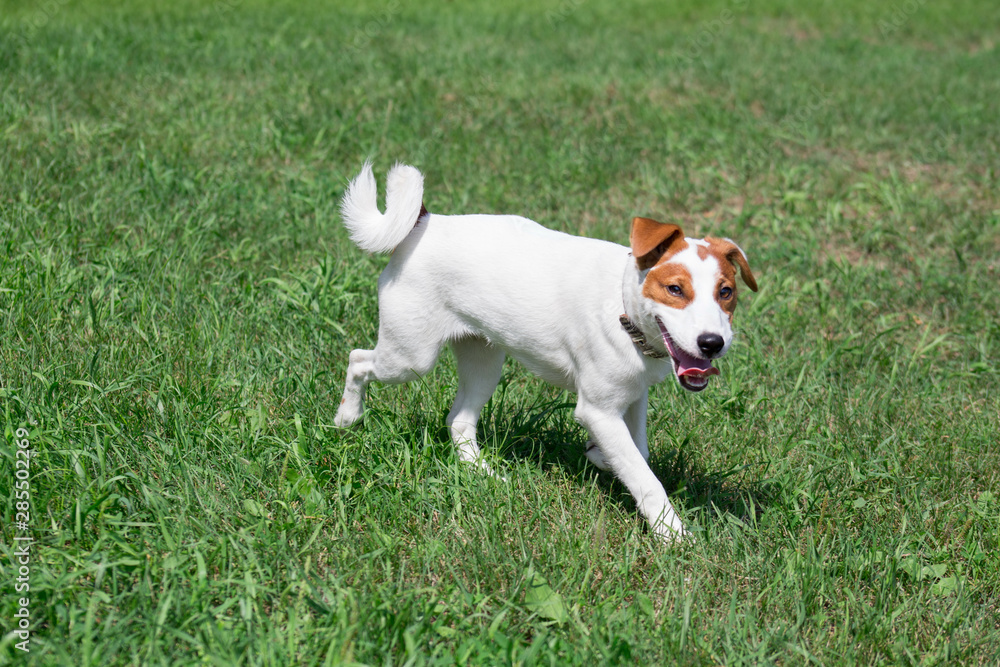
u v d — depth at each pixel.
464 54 11.14
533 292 3.76
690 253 3.35
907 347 5.67
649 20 14.61
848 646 3.26
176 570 3.18
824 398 5.00
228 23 11.88
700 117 9.37
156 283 5.33
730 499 4.19
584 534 3.70
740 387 5.01
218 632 2.91
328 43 11.21
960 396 5.11
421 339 3.97
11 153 6.87
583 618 3.26
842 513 4.09
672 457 4.38
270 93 9.02
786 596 3.45
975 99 10.65
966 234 7.09
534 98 9.57
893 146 9.02
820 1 16.75
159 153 7.24
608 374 3.62
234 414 4.19
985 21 15.64
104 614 3.08
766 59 12.03
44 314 4.79
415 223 3.89
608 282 3.60
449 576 3.44
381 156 7.83
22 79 8.65
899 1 17.00
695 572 3.53
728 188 7.87
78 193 6.42
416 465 4.00
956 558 3.84
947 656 3.21
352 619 3.03
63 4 12.49
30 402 3.99
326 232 6.39
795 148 8.88
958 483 4.34
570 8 14.87
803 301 6.16
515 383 4.86
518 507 3.81
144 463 3.74
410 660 2.85
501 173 7.69
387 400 4.59
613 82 10.49
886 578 3.54
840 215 7.44
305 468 3.83
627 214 7.29
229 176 6.98
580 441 4.49
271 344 4.87
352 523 3.63
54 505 3.50
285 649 2.89
